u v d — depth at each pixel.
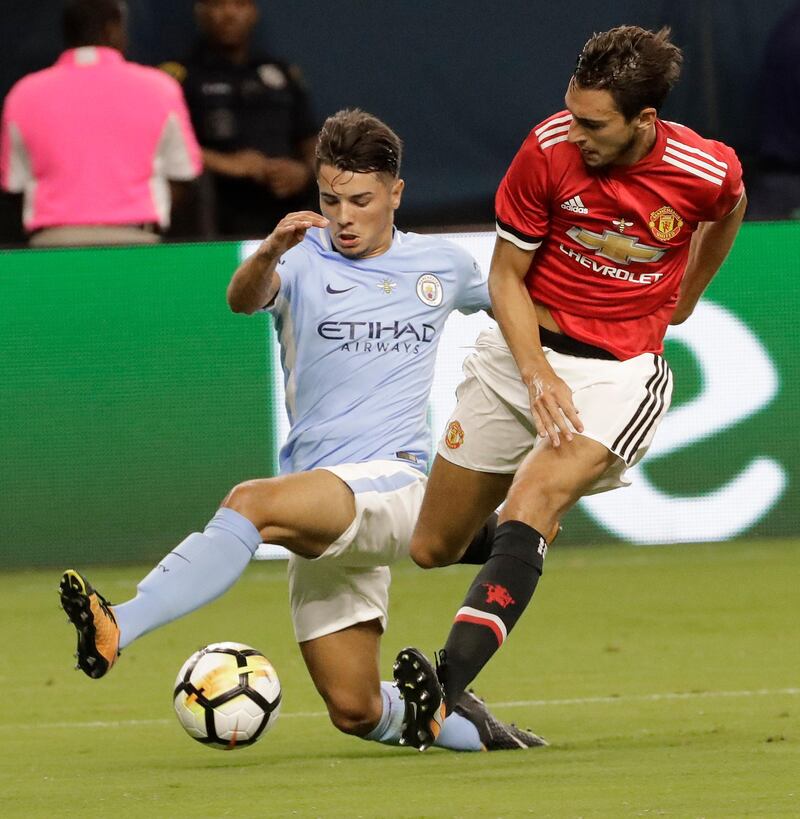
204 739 15.81
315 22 41.47
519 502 14.87
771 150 40.22
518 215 15.67
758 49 40.91
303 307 16.92
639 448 15.54
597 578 31.98
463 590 31.94
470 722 16.59
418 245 17.53
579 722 18.33
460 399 16.81
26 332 34.53
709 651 23.70
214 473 34.69
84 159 34.84
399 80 41.69
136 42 40.75
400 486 16.48
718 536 35.22
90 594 13.80
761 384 34.94
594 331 15.96
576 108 14.74
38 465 34.66
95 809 13.52
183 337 34.56
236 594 32.12
